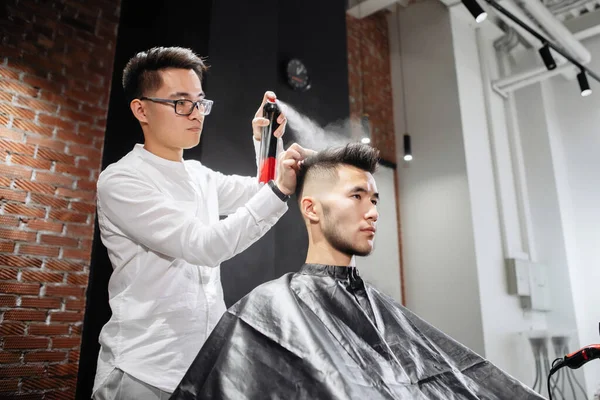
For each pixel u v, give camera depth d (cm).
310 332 79
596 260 447
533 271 429
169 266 113
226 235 104
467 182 411
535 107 481
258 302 87
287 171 109
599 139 463
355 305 92
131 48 238
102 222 119
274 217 111
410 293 430
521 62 490
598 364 421
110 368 103
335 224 99
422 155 448
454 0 444
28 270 241
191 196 124
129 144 212
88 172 271
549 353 405
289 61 224
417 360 91
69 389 244
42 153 256
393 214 446
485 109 459
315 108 232
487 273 398
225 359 78
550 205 456
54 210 255
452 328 395
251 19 208
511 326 404
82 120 274
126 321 106
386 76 486
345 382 71
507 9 390
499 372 95
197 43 192
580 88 438
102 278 206
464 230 405
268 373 75
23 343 233
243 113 195
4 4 255
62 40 274
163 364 104
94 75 284
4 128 246
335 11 261
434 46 461
